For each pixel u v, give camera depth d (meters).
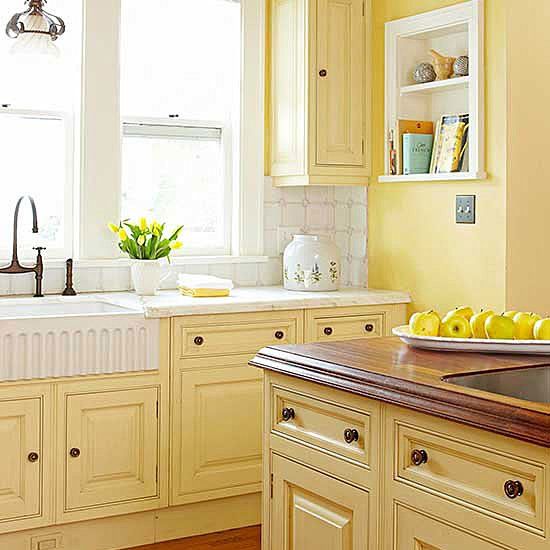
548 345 2.33
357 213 4.59
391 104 4.25
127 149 4.29
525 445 1.73
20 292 3.97
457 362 2.28
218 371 3.73
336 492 2.26
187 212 4.47
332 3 4.24
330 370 2.25
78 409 3.42
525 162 3.79
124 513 3.54
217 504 3.82
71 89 4.12
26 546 3.39
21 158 4.04
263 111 4.52
